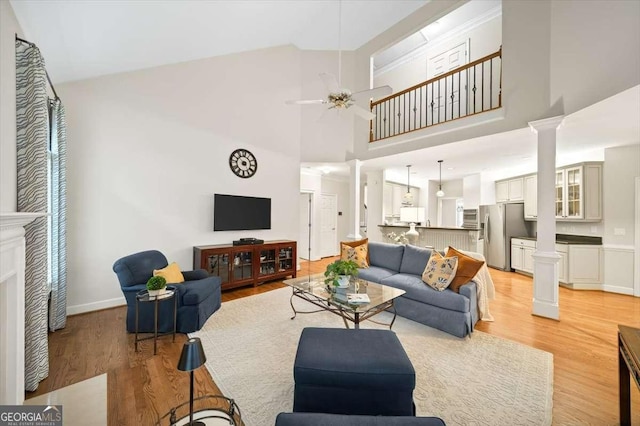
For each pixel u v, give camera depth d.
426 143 4.45
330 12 4.51
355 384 1.48
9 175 1.66
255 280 4.64
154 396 1.85
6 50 1.61
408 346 2.57
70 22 2.28
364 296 2.64
